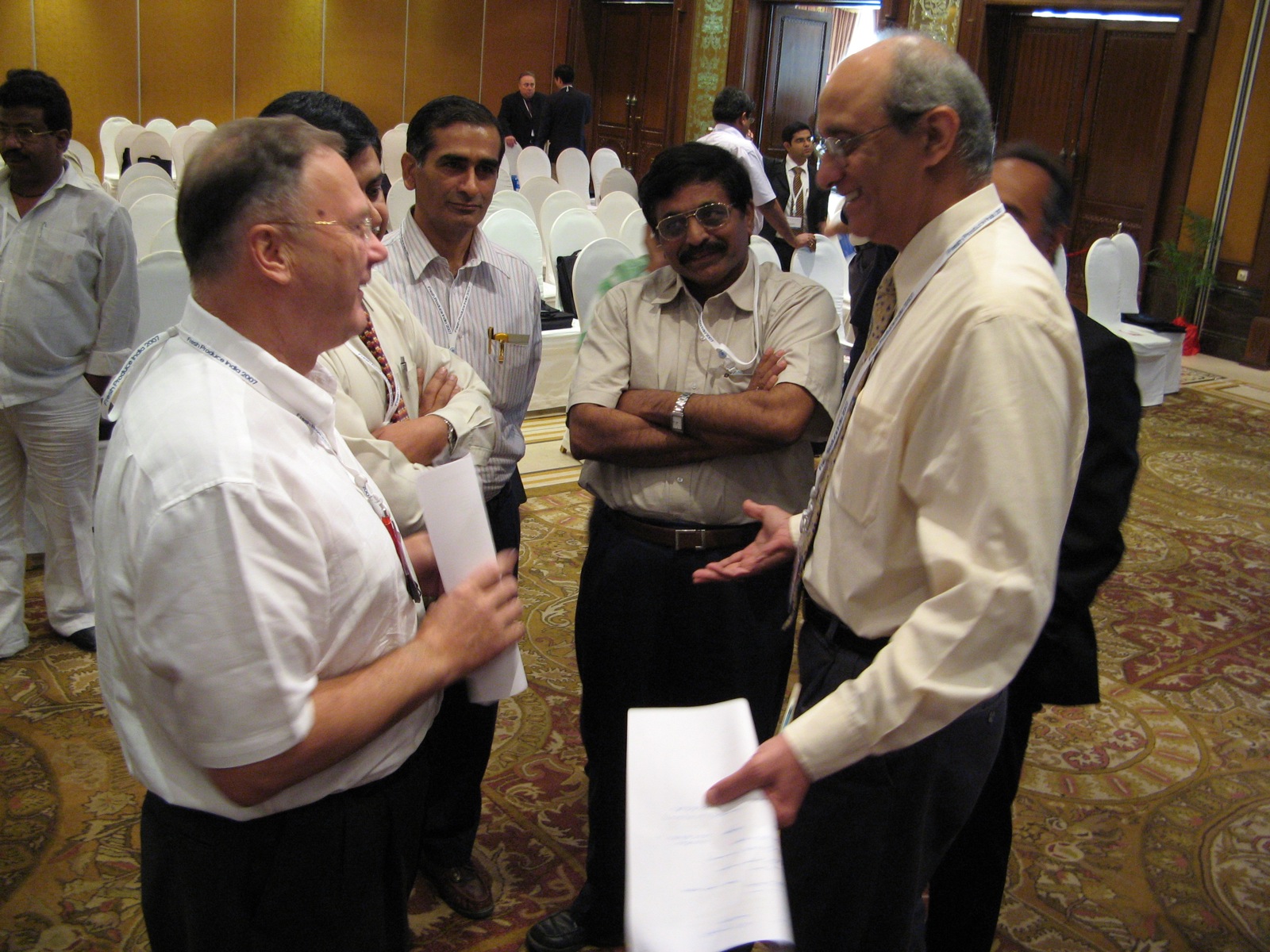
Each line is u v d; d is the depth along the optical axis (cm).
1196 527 518
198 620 111
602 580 219
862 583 147
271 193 118
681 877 112
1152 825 289
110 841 259
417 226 233
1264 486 581
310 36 1408
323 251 120
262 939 132
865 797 153
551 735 316
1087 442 176
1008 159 180
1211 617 421
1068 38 1012
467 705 231
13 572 335
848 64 143
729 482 209
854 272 418
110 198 319
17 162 303
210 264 121
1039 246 181
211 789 124
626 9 1489
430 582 158
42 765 287
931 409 134
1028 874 267
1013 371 126
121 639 119
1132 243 764
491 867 258
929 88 138
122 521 116
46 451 325
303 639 118
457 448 195
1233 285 887
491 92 1541
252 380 121
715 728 132
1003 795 197
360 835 135
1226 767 319
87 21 1277
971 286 133
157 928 137
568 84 1245
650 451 207
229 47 1364
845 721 128
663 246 206
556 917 233
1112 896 261
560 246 677
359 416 169
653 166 204
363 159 190
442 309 234
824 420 210
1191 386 799
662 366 215
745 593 211
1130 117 971
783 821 128
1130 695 359
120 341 328
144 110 1333
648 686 221
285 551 115
